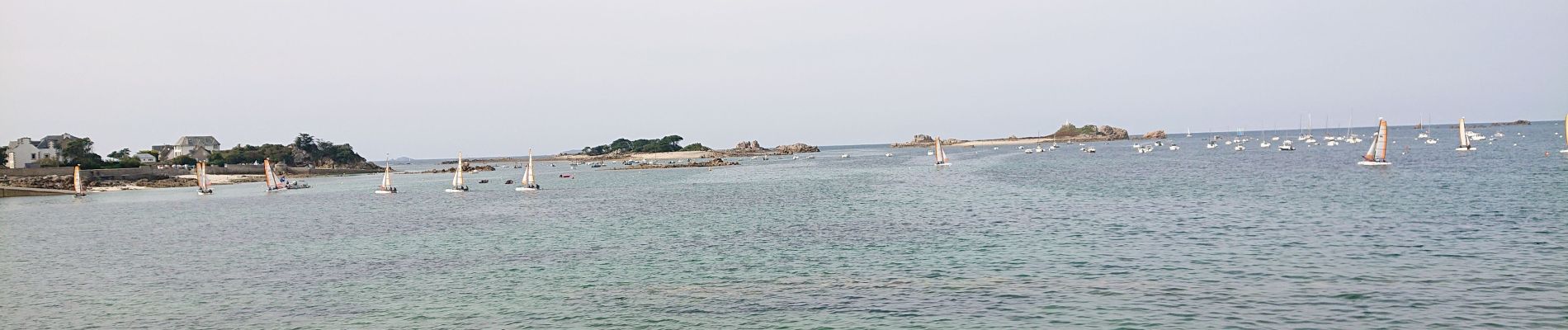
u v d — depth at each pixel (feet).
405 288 120.98
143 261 160.04
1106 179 336.90
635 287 115.85
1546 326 81.71
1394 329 82.64
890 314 95.45
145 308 113.09
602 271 129.39
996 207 217.36
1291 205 195.21
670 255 144.56
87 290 127.95
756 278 119.75
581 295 111.96
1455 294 95.50
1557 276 102.73
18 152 597.52
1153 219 174.91
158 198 393.70
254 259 157.38
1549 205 174.81
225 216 271.28
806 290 109.91
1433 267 110.83
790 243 154.92
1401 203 191.93
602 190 375.66
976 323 90.38
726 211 231.91
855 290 109.29
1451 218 160.25
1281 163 441.27
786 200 273.13
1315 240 137.39
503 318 99.91
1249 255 125.08
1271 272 111.14
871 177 429.38
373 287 122.52
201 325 102.06
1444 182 250.78
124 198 398.42
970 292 105.40
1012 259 128.47
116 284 133.18
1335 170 343.87
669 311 100.73
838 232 171.32
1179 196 233.35
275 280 131.54
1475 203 185.68
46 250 184.03
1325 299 95.04
